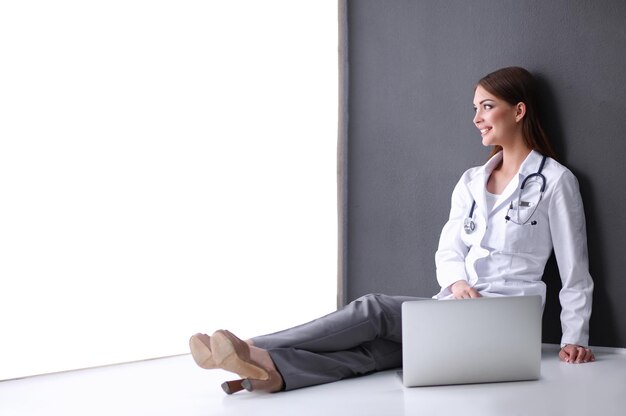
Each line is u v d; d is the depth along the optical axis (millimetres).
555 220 3223
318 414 2271
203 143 3822
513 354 2658
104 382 2902
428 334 2633
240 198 3955
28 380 2975
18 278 3186
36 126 3238
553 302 3389
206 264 3818
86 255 3385
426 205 3779
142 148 3588
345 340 2748
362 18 3990
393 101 3887
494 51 3584
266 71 4062
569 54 3385
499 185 3352
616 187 3275
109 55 3477
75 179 3357
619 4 3277
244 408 2379
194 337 2496
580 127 3354
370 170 3957
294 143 4113
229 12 3932
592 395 2439
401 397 2477
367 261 3965
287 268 4109
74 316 3342
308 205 4117
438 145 3746
